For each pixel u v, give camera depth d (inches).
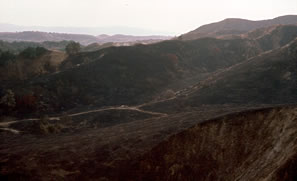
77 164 1110.4
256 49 5757.9
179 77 4414.4
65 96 3213.6
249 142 898.7
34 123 2062.0
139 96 3516.2
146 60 4697.3
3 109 2573.8
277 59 3038.9
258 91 2412.6
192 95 2746.1
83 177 1019.9
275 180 540.7
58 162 1131.9
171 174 985.5
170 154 1050.1
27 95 2815.0
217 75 3412.9
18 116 2544.3
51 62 4436.5
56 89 3262.8
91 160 1135.6
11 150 1342.3
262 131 892.6
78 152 1238.9
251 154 840.9
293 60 2805.1
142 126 1606.8
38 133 1866.4
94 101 3250.5
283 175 534.0
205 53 5644.7
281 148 706.8
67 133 1914.4
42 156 1205.7
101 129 1844.2
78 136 1627.7
